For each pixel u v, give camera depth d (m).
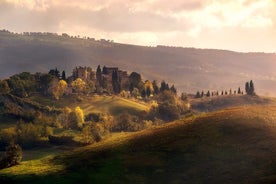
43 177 101.25
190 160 103.00
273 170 91.69
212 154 104.06
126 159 107.25
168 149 109.88
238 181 90.38
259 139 107.56
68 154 118.56
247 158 99.38
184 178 96.06
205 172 97.06
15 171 107.19
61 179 99.31
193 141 111.81
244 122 117.88
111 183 96.44
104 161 107.44
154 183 95.69
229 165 98.06
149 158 106.38
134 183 96.25
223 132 114.12
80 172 102.50
